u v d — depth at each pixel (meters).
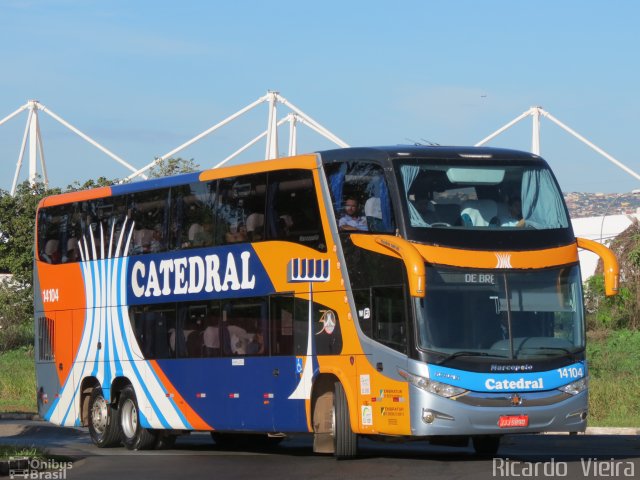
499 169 20.39
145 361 25.75
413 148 20.45
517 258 19.78
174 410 24.86
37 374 29.69
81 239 28.22
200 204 24.53
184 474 19.22
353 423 20.42
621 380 37.03
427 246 19.47
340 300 20.78
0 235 66.00
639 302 51.19
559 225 20.42
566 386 19.62
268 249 22.58
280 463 21.03
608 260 20.20
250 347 22.88
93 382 27.86
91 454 24.38
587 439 27.14
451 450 24.19
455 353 19.12
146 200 26.16
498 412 19.14
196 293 24.42
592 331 50.78
